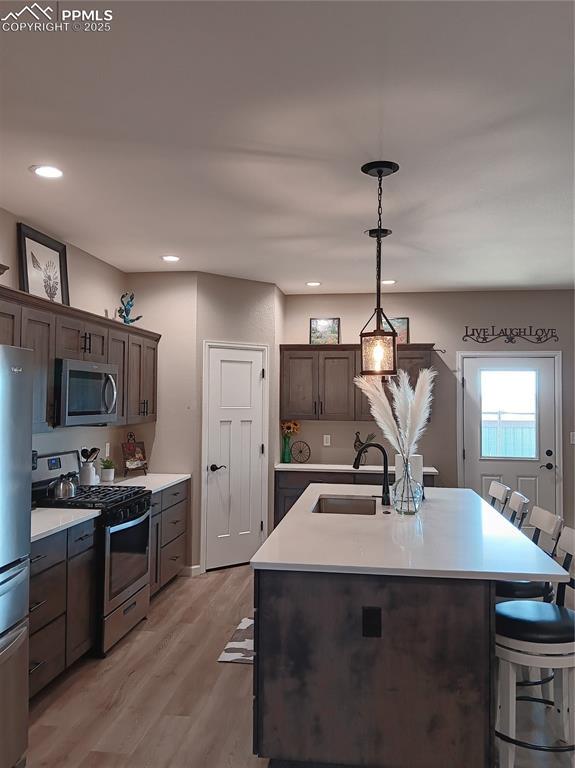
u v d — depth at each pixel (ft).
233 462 18.84
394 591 7.91
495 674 7.80
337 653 8.00
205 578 17.49
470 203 11.98
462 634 7.78
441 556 8.27
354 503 12.94
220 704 10.23
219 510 18.47
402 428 11.37
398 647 7.89
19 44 6.68
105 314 17.03
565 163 9.96
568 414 20.71
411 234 14.17
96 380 13.70
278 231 13.94
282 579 8.13
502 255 16.17
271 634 8.13
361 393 20.48
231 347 18.88
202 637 13.12
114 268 17.62
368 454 21.06
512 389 20.99
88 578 11.71
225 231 13.94
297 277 19.03
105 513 12.05
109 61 7.03
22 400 8.37
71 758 8.64
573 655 7.88
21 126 8.68
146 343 17.17
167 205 12.10
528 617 8.20
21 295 10.88
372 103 7.96
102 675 11.30
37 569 9.83
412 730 7.86
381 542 9.05
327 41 6.59
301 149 9.43
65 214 12.67
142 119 8.47
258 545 19.38
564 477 20.65
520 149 9.41
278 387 20.66
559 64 7.02
